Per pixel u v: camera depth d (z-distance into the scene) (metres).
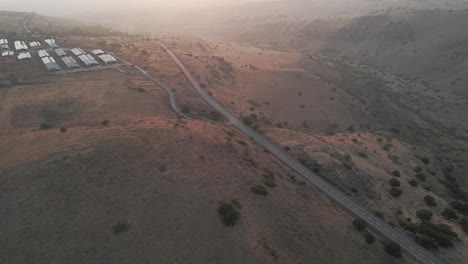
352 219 63.06
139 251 42.19
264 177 64.56
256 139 92.81
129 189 51.88
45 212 46.78
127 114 87.19
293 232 51.81
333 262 48.97
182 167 58.62
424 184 86.44
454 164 114.81
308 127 120.44
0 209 46.81
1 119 85.31
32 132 74.12
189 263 41.59
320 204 63.97
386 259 53.88
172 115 91.06
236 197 54.53
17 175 53.59
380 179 80.00
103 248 42.06
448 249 59.28
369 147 99.75
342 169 79.25
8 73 120.38
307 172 78.31
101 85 112.50
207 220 48.38
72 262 39.91
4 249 40.88
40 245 41.78
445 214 72.31
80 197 49.62
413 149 110.69
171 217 47.91
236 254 43.94
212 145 69.19
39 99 98.69
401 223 64.38
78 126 77.19
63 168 55.12
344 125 126.69
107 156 58.59
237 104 120.88
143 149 61.97
